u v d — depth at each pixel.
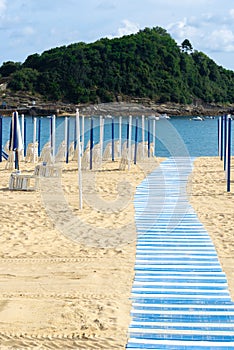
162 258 7.97
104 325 5.52
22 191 13.51
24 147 23.19
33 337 5.28
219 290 6.62
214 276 7.15
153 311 5.94
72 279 7.04
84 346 5.11
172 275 7.19
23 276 7.16
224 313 5.89
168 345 5.13
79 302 6.18
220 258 7.96
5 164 18.91
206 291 6.58
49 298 6.32
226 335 5.35
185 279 7.03
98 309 5.97
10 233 9.36
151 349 5.05
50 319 5.69
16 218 10.49
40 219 10.42
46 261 7.82
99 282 6.92
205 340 5.24
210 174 16.69
